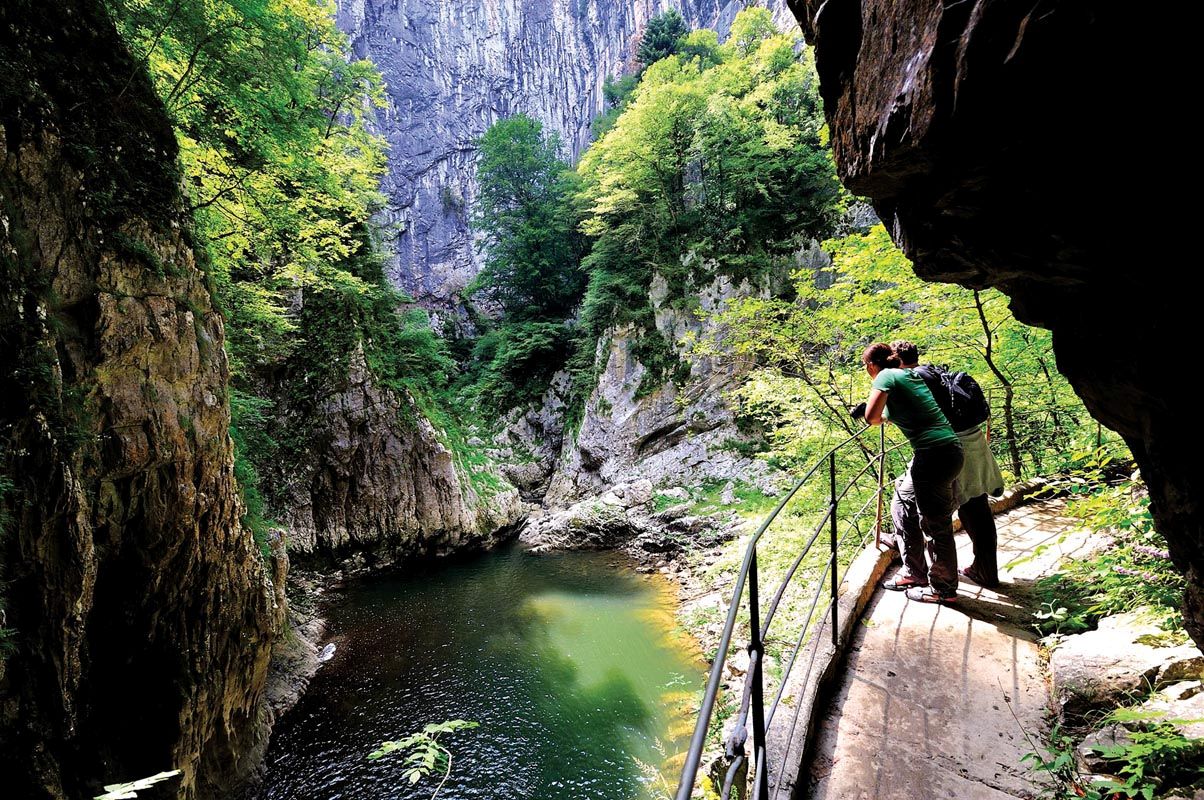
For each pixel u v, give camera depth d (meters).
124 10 6.75
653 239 25.64
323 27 10.27
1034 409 6.91
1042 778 2.08
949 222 1.95
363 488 18.72
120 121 5.54
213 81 8.44
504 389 30.08
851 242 6.94
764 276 21.98
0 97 4.26
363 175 13.46
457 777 7.91
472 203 44.25
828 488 8.16
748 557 1.44
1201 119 1.11
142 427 5.26
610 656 10.92
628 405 23.92
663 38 32.41
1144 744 1.91
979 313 5.88
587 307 26.56
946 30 1.42
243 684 7.41
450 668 10.84
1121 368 1.75
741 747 1.41
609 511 20.06
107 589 5.12
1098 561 3.07
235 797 7.35
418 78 44.19
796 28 28.78
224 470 6.62
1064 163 1.41
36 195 4.46
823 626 3.01
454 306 38.53
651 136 23.89
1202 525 1.65
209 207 9.66
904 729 2.42
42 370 4.21
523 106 48.59
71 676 4.39
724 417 21.62
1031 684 2.65
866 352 3.69
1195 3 0.96
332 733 8.90
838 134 2.44
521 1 49.53
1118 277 1.58
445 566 18.31
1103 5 1.05
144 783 1.90
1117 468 4.29
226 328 11.38
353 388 18.98
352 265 20.59
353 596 15.38
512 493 23.67
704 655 10.39
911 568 3.72
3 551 3.84
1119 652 2.50
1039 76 1.25
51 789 4.12
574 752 8.24
